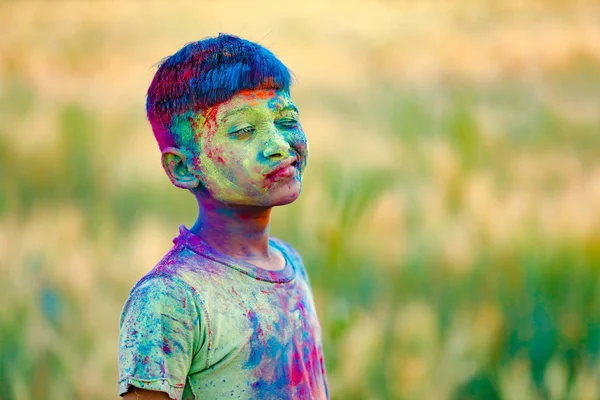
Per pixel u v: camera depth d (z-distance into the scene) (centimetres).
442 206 687
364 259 626
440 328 555
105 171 920
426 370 504
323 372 252
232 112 224
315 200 610
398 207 721
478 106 1178
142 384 213
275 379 228
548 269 591
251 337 226
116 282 612
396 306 586
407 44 1961
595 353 544
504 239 621
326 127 1137
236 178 225
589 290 579
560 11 2197
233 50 229
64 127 970
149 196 872
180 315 218
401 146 941
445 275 622
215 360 222
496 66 1581
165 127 235
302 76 1614
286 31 2208
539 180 827
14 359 520
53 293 568
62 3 2884
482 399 514
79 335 549
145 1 2925
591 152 966
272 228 673
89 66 1638
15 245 647
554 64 1559
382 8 2670
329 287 510
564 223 620
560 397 498
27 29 2373
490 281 606
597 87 1390
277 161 223
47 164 940
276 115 227
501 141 963
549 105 1162
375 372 484
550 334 555
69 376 519
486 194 675
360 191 514
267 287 234
